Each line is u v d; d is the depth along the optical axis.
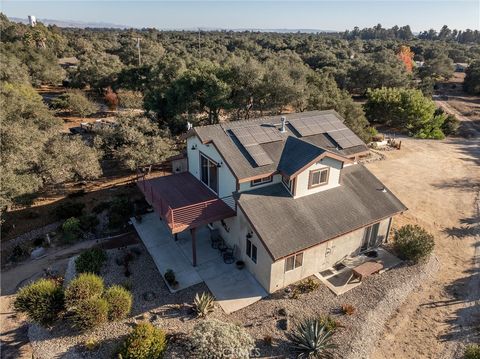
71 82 66.31
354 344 14.62
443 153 40.91
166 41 131.50
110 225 22.89
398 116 49.75
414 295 17.72
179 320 15.75
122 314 15.45
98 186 28.59
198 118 38.91
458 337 15.30
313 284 17.75
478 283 18.70
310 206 19.19
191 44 119.06
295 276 18.12
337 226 18.44
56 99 50.59
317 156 18.55
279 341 14.70
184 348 14.29
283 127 22.17
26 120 31.36
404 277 18.75
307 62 94.62
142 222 23.42
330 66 83.50
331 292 17.59
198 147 22.80
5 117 28.47
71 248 21.28
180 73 43.53
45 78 68.44
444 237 23.27
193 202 20.80
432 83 80.06
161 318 15.84
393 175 33.56
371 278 18.64
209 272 18.88
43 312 14.93
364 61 83.75
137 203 25.56
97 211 24.55
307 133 22.58
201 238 21.84
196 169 23.94
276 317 15.95
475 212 26.73
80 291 15.26
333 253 19.19
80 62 73.25
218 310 16.38
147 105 40.28
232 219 19.59
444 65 96.12
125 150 27.31
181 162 27.47
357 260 20.16
